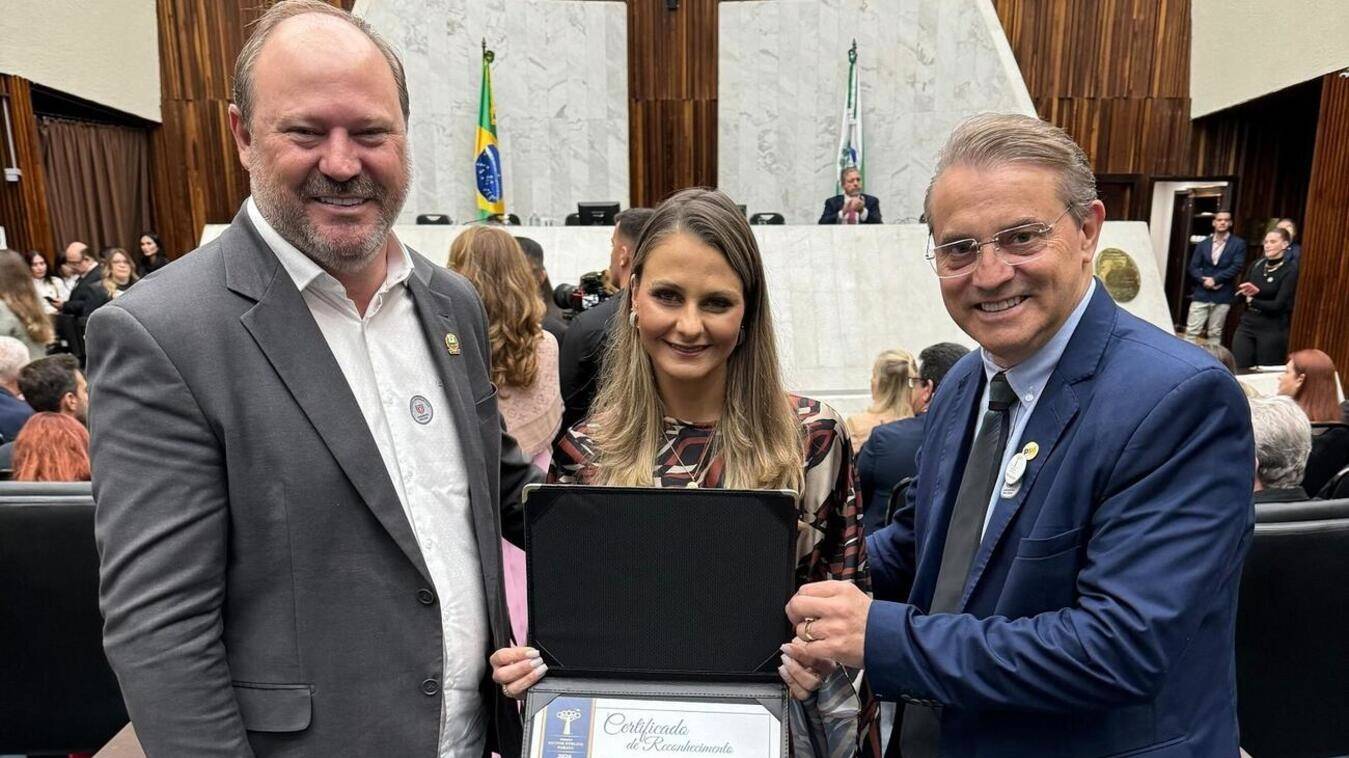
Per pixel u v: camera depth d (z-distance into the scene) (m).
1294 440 2.00
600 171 9.80
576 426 1.45
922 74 9.45
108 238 8.75
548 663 1.17
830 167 9.80
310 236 1.06
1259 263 7.54
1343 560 1.64
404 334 1.22
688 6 9.71
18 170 7.24
